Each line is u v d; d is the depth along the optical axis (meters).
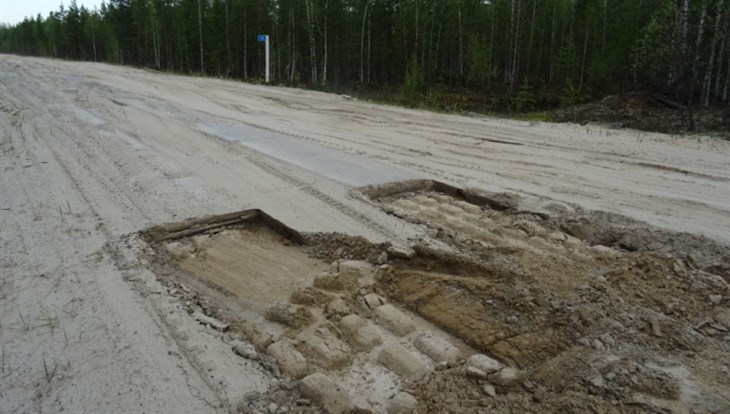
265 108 14.84
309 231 5.56
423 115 14.55
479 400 3.14
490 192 6.82
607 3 27.23
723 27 18.00
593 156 9.38
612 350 3.51
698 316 3.98
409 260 4.97
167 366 3.48
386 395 3.27
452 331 3.96
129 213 6.03
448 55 30.75
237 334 3.93
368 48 29.02
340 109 15.38
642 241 5.37
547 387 3.23
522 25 27.97
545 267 4.72
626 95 20.91
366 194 6.84
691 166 8.63
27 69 22.38
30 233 5.53
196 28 35.25
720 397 3.07
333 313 4.13
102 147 8.85
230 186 6.98
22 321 3.98
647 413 2.95
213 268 5.02
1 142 9.09
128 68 29.12
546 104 24.94
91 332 3.84
